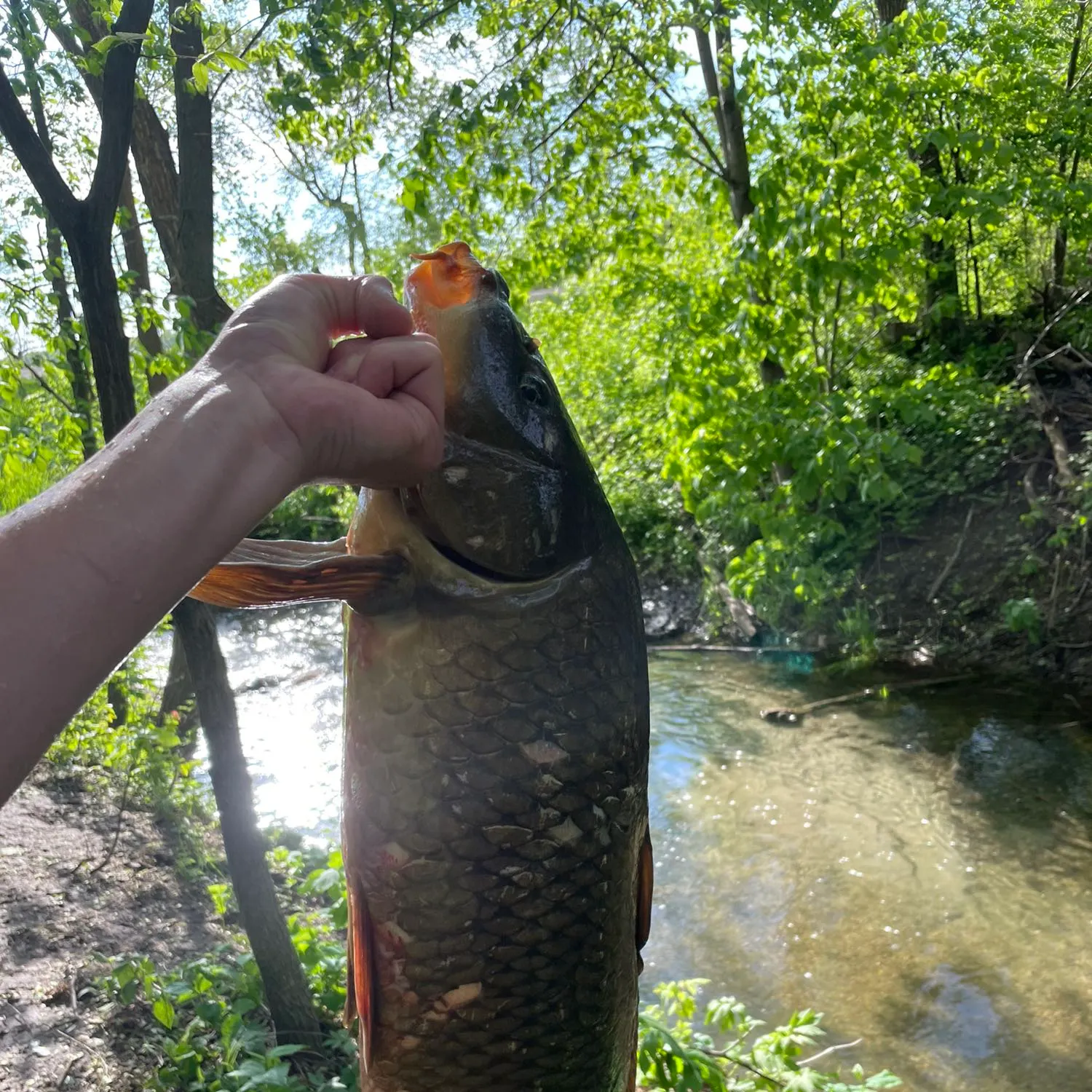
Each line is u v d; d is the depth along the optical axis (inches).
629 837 55.0
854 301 349.1
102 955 144.9
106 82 106.3
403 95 227.6
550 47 283.7
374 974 53.6
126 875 189.8
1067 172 489.1
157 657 361.4
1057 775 257.1
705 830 249.4
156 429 30.1
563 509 53.7
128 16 107.2
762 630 392.8
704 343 330.0
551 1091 54.7
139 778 225.8
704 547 437.4
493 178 300.5
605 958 54.7
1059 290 459.5
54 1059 129.0
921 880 219.9
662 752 295.7
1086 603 329.7
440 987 52.6
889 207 313.3
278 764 310.2
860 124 321.7
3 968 149.7
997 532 369.4
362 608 49.6
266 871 135.4
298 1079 122.6
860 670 346.0
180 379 32.8
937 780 262.7
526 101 260.5
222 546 30.0
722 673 361.4
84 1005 142.3
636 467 501.0
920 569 374.9
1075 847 225.6
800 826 247.8
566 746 51.7
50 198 105.7
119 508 28.1
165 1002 126.3
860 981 190.4
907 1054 170.9
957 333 478.9
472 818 50.8
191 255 152.2
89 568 27.0
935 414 406.3
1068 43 477.4
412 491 51.7
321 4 155.3
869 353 406.6
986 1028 174.7
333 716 357.1
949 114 357.1
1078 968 187.8
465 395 52.7
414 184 249.3
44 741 25.7
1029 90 401.4
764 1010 184.2
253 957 140.9
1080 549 340.2
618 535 57.7
